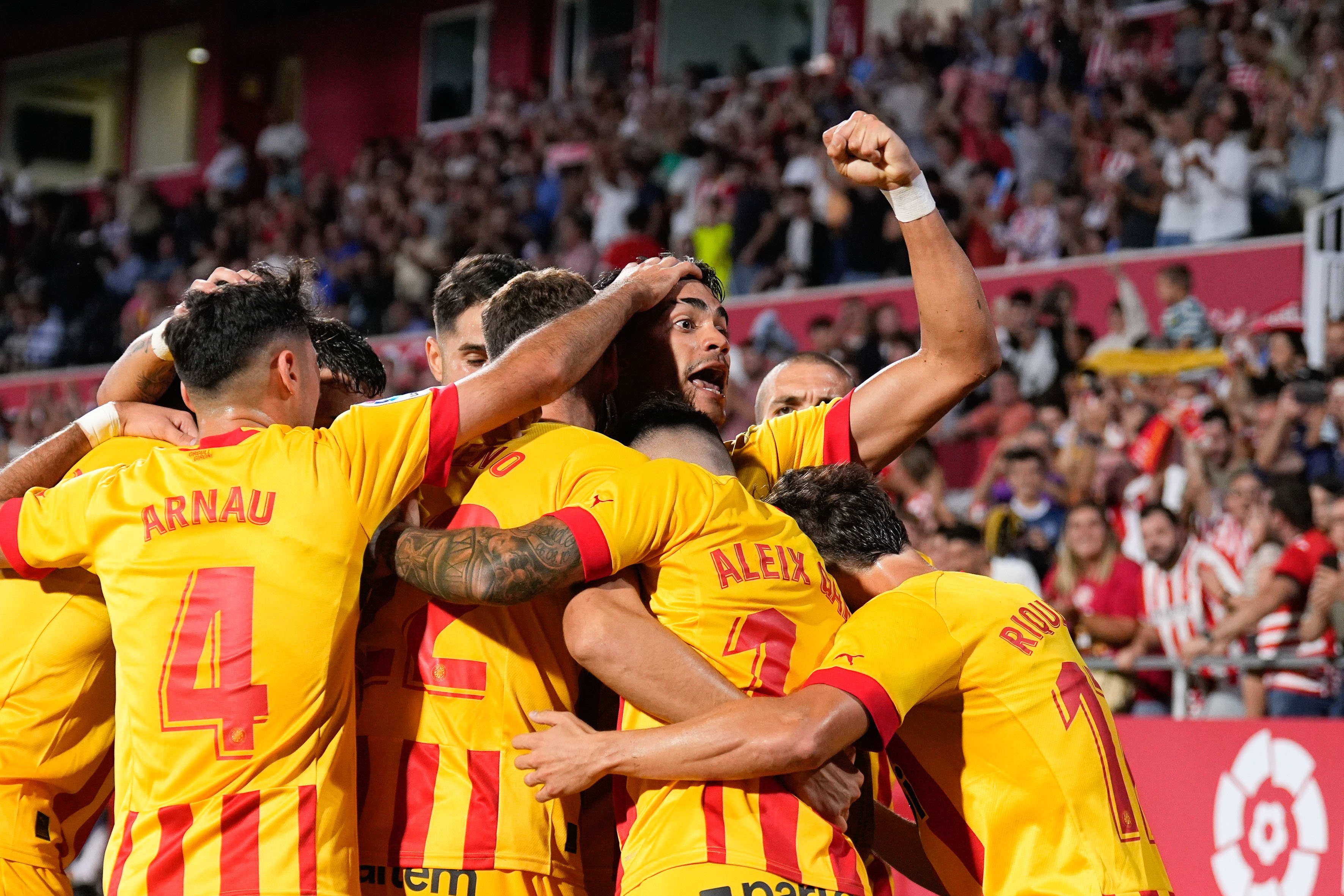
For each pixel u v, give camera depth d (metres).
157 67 35.88
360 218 26.80
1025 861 4.43
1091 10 20.30
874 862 5.05
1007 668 4.50
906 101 20.28
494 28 31.78
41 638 4.91
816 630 4.40
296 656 4.20
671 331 5.11
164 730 4.23
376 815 4.41
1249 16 18.20
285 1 34.66
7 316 29.27
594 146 24.05
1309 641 9.57
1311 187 15.41
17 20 37.88
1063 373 14.71
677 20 29.44
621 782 4.41
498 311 5.00
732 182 20.66
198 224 29.03
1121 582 10.77
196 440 5.10
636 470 4.35
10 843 4.93
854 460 5.36
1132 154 17.11
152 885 4.17
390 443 4.36
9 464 5.10
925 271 5.02
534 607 4.50
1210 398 13.40
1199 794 8.84
